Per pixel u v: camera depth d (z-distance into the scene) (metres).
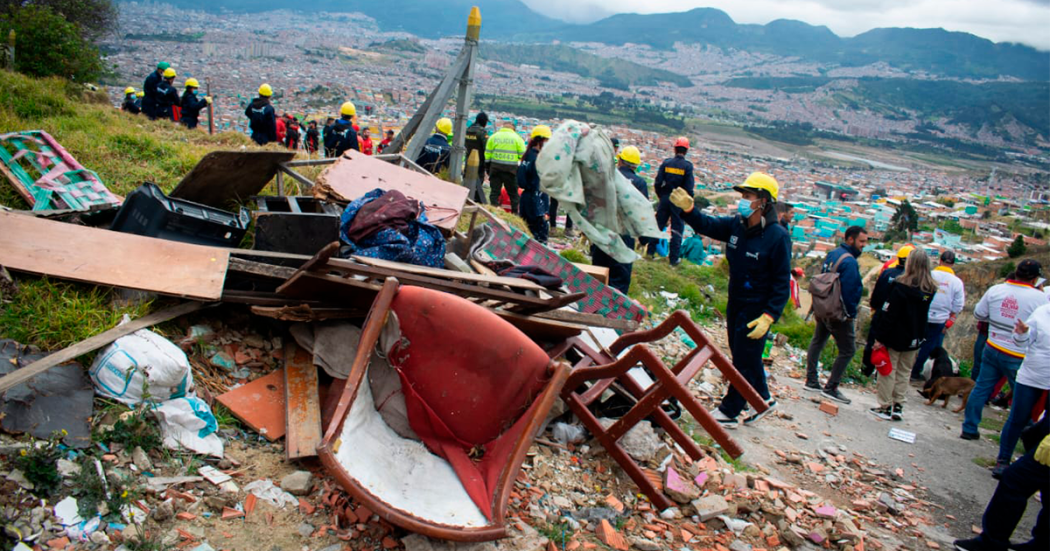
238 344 4.10
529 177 10.19
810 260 31.33
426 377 3.43
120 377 3.22
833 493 4.86
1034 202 114.88
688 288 10.09
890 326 6.50
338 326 4.01
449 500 3.04
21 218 3.92
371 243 4.43
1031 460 4.00
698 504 3.96
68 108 9.48
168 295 3.91
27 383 3.03
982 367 6.41
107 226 4.90
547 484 3.84
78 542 2.55
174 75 13.44
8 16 14.74
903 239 59.19
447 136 12.46
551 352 4.61
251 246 5.08
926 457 5.88
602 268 6.22
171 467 3.09
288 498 3.13
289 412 3.59
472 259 5.33
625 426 4.02
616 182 6.16
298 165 6.20
